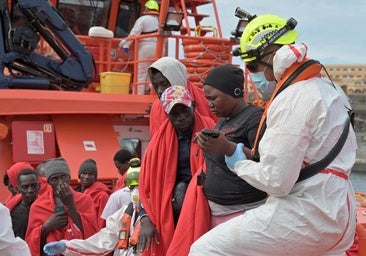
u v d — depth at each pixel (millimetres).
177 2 10453
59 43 8406
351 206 3268
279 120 3178
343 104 3342
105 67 9766
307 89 3207
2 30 7949
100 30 9133
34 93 7527
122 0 10461
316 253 3236
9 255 4125
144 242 4191
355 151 3387
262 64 3678
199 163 4164
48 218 5590
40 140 7570
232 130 3811
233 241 3244
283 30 3643
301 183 3209
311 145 3189
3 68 7926
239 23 4484
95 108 7723
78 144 7676
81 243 4727
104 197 6973
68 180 5727
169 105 4156
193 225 3807
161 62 4613
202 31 9586
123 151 7465
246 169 3256
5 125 7504
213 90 3855
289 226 3166
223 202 3748
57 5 10172
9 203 5926
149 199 4305
